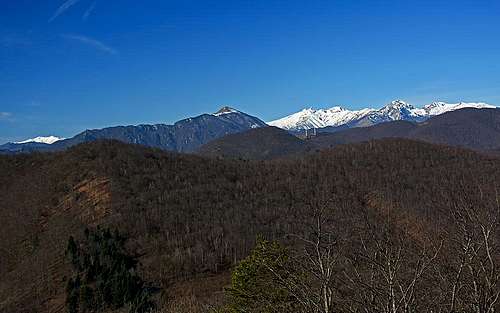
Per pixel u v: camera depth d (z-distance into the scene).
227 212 63.00
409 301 6.14
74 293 45.47
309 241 6.88
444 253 6.80
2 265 60.28
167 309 33.25
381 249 6.56
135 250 55.59
